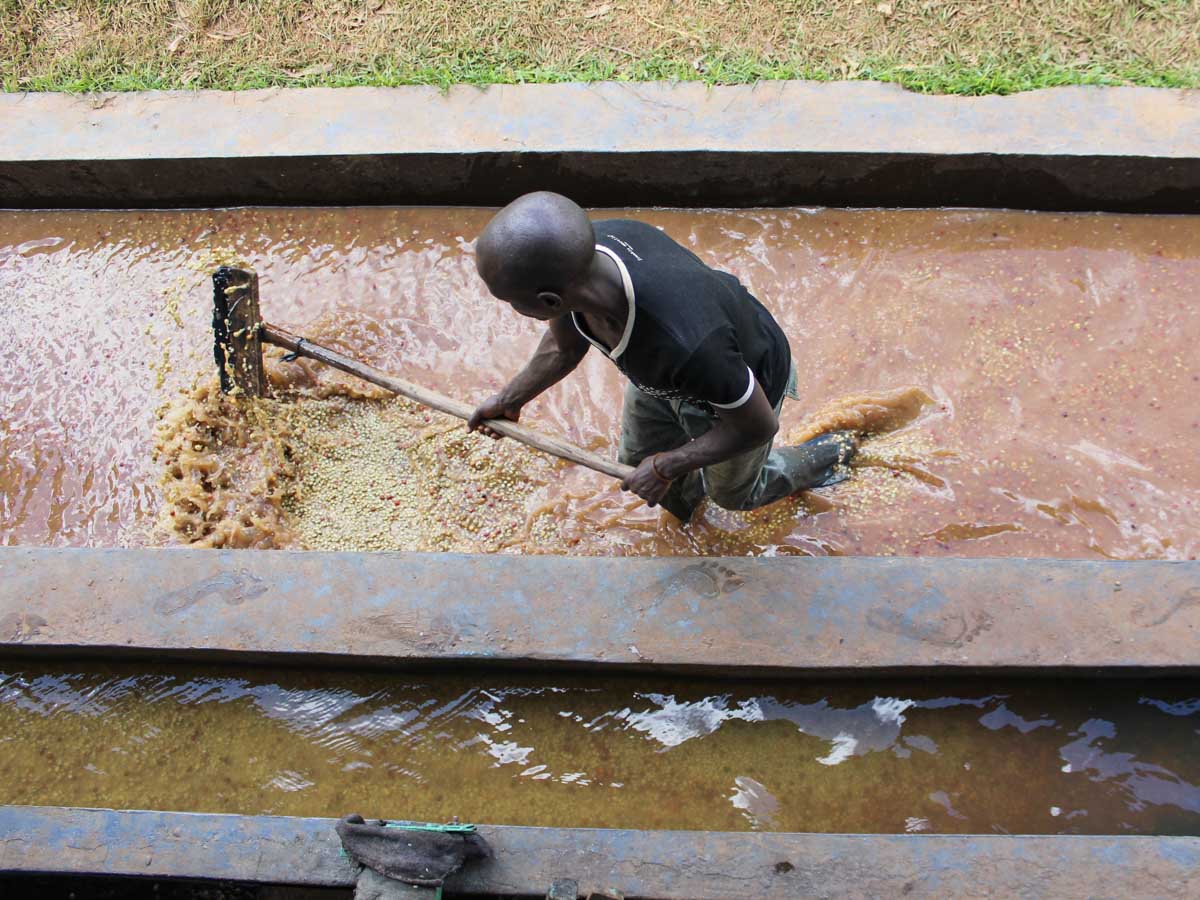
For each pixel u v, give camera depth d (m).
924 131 3.83
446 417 3.75
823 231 4.07
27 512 3.67
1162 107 3.82
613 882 2.49
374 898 2.43
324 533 3.50
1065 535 3.41
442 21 4.23
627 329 2.26
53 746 3.04
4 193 4.24
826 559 2.96
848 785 2.95
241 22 4.31
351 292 4.08
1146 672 2.83
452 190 4.13
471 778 2.99
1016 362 3.75
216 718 3.07
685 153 3.86
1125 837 2.51
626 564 2.98
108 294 4.13
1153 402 3.63
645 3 4.22
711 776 2.97
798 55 4.07
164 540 3.49
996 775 2.95
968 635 2.84
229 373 3.49
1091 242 3.97
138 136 4.05
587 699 3.05
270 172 4.07
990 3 4.11
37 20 4.36
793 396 2.93
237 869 2.55
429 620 2.92
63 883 2.83
